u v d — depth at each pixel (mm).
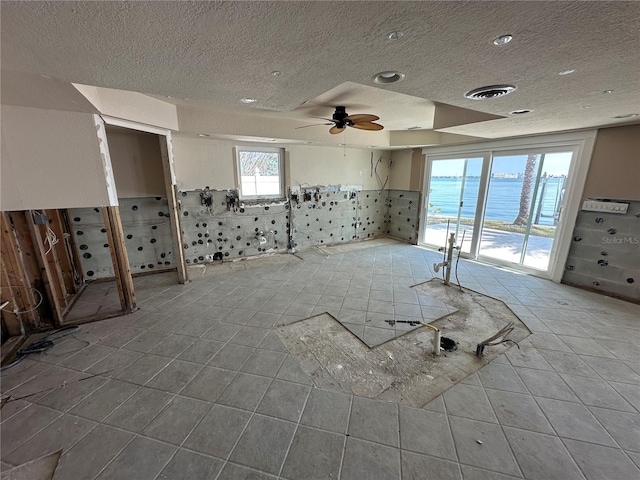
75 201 2510
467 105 2324
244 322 2906
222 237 4887
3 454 1538
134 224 4184
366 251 5672
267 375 2141
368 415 1792
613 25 1128
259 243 5246
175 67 1561
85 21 1073
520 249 4441
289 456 1530
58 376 2121
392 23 1134
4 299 2545
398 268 4602
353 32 1200
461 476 1429
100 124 2529
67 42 1244
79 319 2916
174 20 1087
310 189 5613
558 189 3855
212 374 2145
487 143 4566
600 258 3500
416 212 6090
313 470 1459
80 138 2430
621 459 1510
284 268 4617
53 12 997
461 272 4379
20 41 1215
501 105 2322
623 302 3299
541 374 2139
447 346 2486
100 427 1697
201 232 4691
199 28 1155
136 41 1248
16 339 2602
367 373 2172
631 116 2672
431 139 5051
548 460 1507
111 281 4055
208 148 4480
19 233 2586
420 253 5512
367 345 2523
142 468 1464
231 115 3859
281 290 3721
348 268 4609
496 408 1839
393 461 1506
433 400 1909
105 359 2318
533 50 1367
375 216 6684
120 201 4047
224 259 4961
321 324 2873
